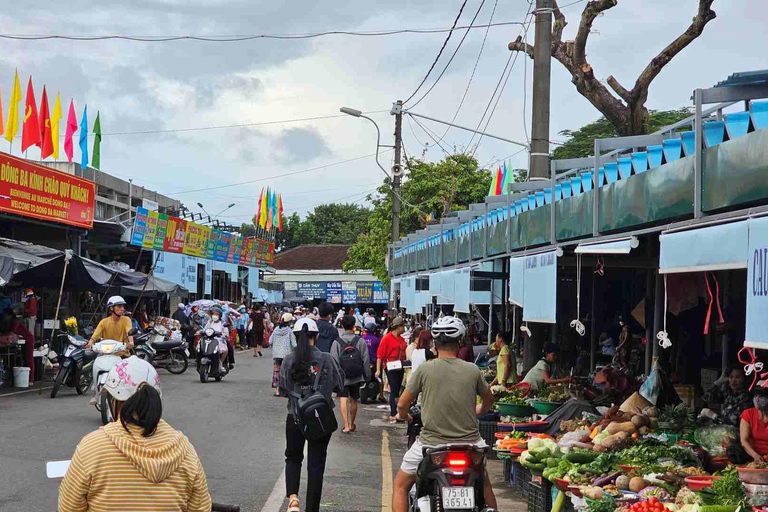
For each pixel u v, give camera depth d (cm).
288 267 8644
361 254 5503
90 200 2673
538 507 866
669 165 770
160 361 2534
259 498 896
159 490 397
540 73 1355
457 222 1852
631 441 882
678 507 689
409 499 762
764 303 561
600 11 1670
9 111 2444
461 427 653
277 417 1562
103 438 399
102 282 2173
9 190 2161
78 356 1800
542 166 1354
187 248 3788
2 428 1312
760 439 855
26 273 2073
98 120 2891
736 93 697
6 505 829
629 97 1712
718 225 642
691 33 1612
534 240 1208
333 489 962
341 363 1442
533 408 1220
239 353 3772
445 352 674
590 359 1764
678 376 1477
